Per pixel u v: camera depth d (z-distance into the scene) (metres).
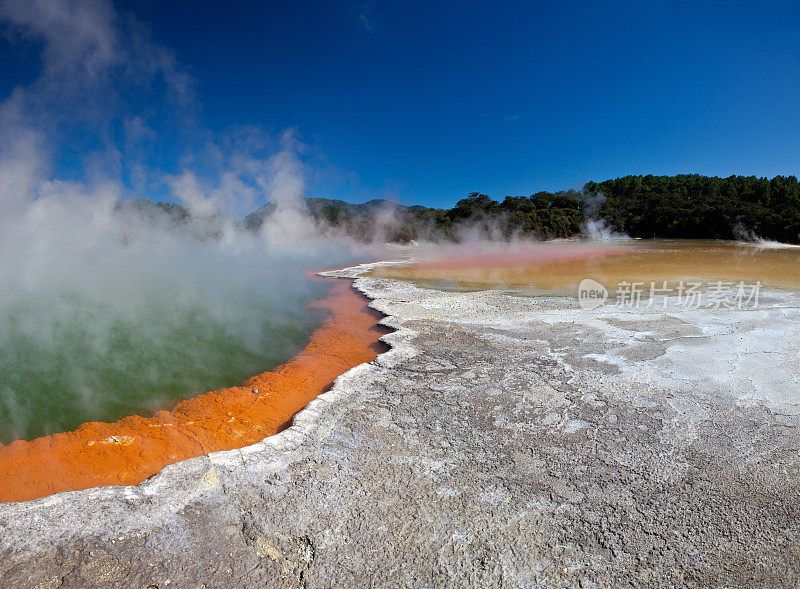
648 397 5.30
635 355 6.58
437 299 11.10
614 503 3.58
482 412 5.02
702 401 5.17
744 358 6.34
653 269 15.41
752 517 3.41
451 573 2.95
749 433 4.51
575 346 7.05
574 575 2.94
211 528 3.31
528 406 5.14
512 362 6.45
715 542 3.19
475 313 9.44
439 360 6.58
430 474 3.95
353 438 4.50
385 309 10.14
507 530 3.31
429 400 5.32
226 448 4.69
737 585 2.86
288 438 4.49
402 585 2.87
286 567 3.00
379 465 4.08
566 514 3.47
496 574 2.94
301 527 3.33
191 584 2.86
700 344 6.93
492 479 3.88
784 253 20.16
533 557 3.08
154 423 5.27
